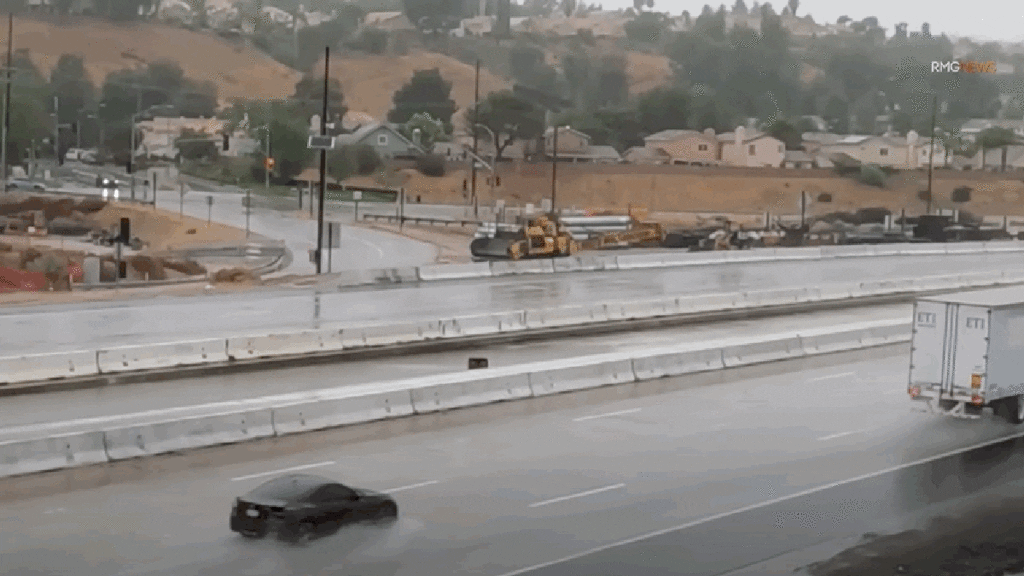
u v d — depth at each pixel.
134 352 38.44
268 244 91.50
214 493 26.36
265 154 144.50
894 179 158.38
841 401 38.97
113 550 22.27
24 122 152.62
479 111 158.62
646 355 42.19
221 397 35.38
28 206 108.00
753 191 148.25
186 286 65.06
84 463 28.38
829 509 26.58
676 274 70.62
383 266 81.81
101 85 198.12
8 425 30.95
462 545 23.22
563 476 28.75
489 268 66.56
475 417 35.16
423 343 45.34
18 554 21.92
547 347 46.78
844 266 78.69
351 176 145.12
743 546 23.70
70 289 64.31
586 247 99.50
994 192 158.12
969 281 70.25
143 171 150.00
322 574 21.25
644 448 31.88
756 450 31.95
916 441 33.66
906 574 22.45
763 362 45.97
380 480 27.88
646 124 172.00
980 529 25.47
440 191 142.50
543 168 149.25
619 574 21.78
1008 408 36.06
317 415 32.97
